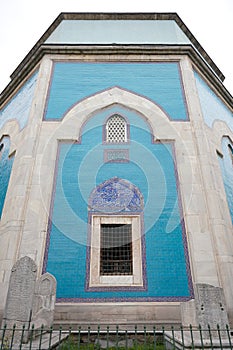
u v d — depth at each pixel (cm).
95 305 706
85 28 1393
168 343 538
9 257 748
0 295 698
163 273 752
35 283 565
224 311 523
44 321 555
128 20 1445
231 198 975
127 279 748
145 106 1040
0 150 1155
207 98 1184
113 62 1173
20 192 844
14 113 1193
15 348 445
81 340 604
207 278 729
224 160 1052
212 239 790
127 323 671
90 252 776
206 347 442
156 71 1149
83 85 1095
